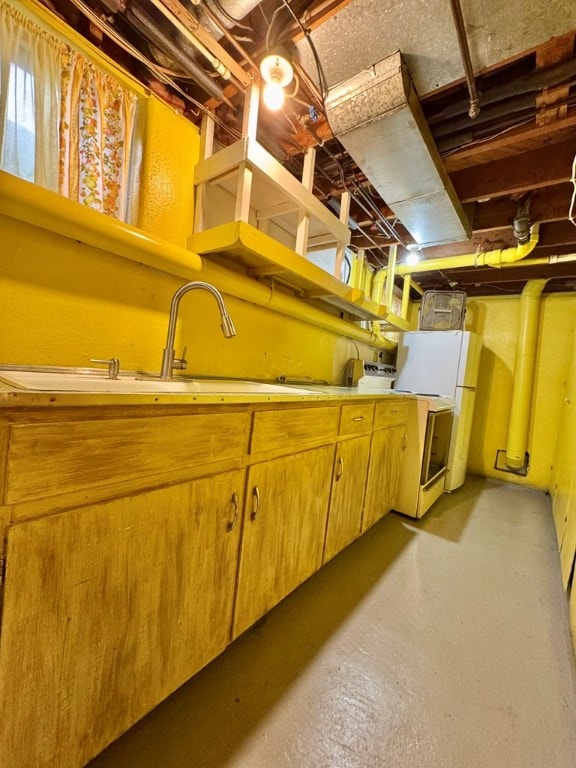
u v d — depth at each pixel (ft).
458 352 10.88
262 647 4.20
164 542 2.87
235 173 4.70
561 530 7.45
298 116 5.04
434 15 3.38
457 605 5.31
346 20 3.59
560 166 5.70
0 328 3.49
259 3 3.57
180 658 3.13
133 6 3.53
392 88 4.04
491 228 7.82
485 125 5.07
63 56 3.84
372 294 11.20
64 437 2.21
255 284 5.76
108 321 4.33
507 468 12.66
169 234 4.86
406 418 8.50
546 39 3.49
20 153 3.59
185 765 2.86
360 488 6.38
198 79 4.34
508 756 3.14
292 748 3.06
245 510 3.70
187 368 5.32
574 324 11.29
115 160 4.41
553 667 4.22
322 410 4.96
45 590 2.18
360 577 5.85
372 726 3.33
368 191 7.00
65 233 3.67
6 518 1.99
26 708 2.15
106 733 2.62
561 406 11.60
